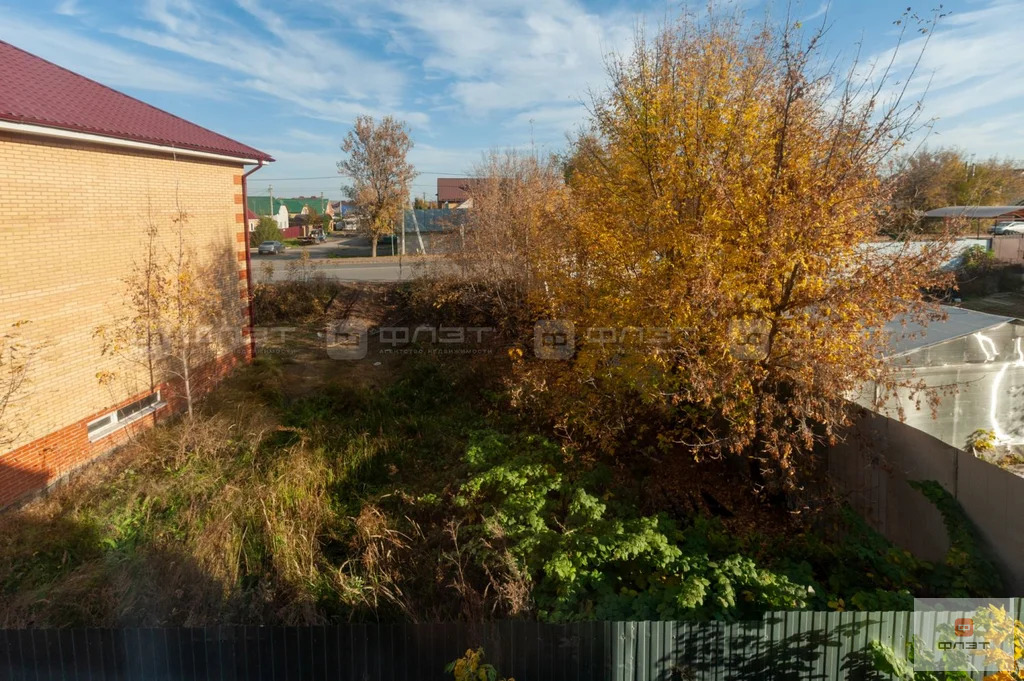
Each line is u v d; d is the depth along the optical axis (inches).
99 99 429.7
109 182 389.7
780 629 180.7
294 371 608.4
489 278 650.8
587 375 391.5
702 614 211.2
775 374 298.4
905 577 241.8
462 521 308.0
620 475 363.6
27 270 325.7
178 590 252.1
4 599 250.2
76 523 308.8
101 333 380.8
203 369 504.1
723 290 293.9
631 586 242.7
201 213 503.8
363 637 182.1
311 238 2026.3
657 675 181.2
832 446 331.9
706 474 374.3
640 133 371.9
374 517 319.9
